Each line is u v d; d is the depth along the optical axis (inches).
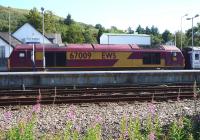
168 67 1829.5
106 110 673.6
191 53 2075.5
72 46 1729.8
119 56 1759.4
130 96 818.8
